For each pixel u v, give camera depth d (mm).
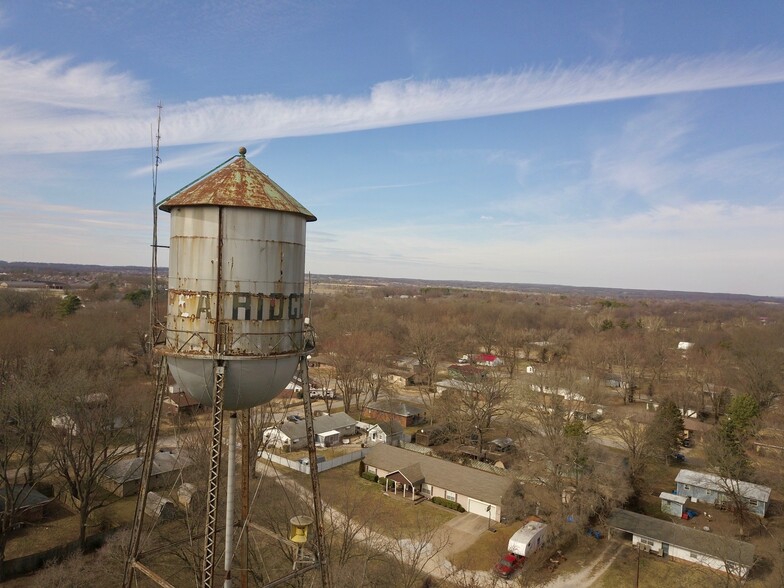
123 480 36281
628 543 33875
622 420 46938
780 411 58594
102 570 26188
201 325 12828
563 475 36750
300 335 14266
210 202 12594
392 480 40438
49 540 30266
